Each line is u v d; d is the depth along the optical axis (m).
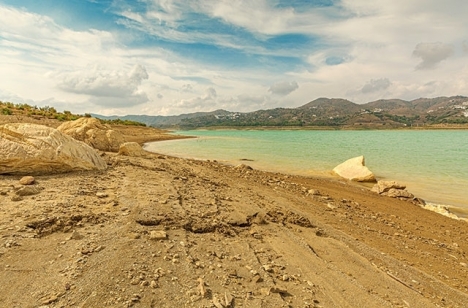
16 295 3.71
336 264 6.31
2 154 8.80
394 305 5.01
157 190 9.11
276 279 5.19
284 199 11.66
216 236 6.59
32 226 5.52
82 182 9.02
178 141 57.16
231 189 11.88
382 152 36.84
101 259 4.72
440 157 31.83
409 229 10.26
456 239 9.71
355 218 10.55
